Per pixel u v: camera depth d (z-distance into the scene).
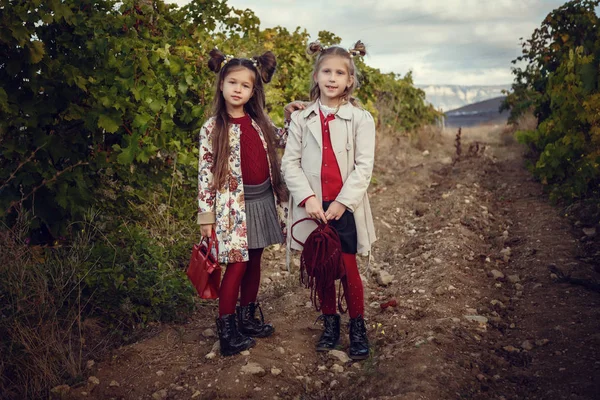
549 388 2.77
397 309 3.82
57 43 3.95
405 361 3.01
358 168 3.09
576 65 6.05
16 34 3.35
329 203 3.13
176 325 3.74
